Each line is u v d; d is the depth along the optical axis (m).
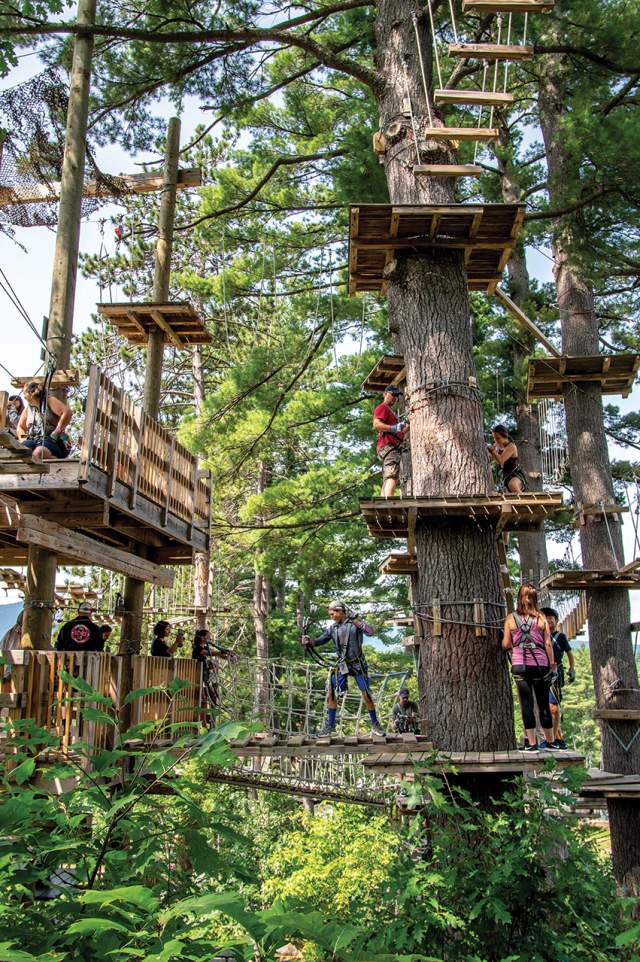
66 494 7.99
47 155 9.33
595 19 11.18
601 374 12.98
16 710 7.00
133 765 7.69
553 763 6.57
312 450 25.12
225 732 2.34
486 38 14.05
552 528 20.91
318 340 16.06
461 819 6.75
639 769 11.91
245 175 16.06
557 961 5.38
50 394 8.15
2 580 12.30
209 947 1.88
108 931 1.96
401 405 11.96
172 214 12.93
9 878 2.14
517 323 17.27
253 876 2.54
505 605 8.05
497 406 18.36
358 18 13.41
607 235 13.02
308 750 7.39
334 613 8.31
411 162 9.20
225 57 12.72
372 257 8.76
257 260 15.88
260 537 17.14
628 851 11.07
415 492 8.36
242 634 28.64
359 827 10.32
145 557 11.16
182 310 11.82
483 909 5.63
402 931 5.14
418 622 8.09
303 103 15.19
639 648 12.61
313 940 1.83
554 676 7.58
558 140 12.10
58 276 9.09
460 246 8.41
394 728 11.09
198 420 16.05
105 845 2.31
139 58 12.41
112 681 8.05
